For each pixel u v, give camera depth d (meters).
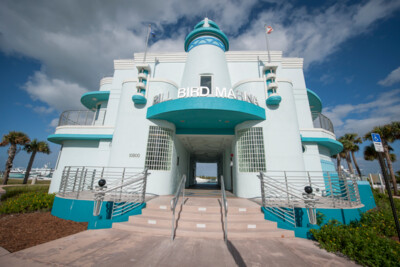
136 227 5.77
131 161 10.41
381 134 22.47
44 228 6.21
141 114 11.15
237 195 10.55
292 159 9.95
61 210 7.44
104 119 16.28
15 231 5.88
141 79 11.63
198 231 5.55
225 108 9.40
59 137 13.28
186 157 17.81
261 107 10.65
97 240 4.96
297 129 10.60
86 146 13.61
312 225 5.88
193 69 13.59
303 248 4.83
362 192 10.19
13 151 25.23
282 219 6.44
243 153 10.80
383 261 3.88
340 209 6.62
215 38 14.66
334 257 4.33
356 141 27.84
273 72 11.32
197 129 12.73
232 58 15.60
